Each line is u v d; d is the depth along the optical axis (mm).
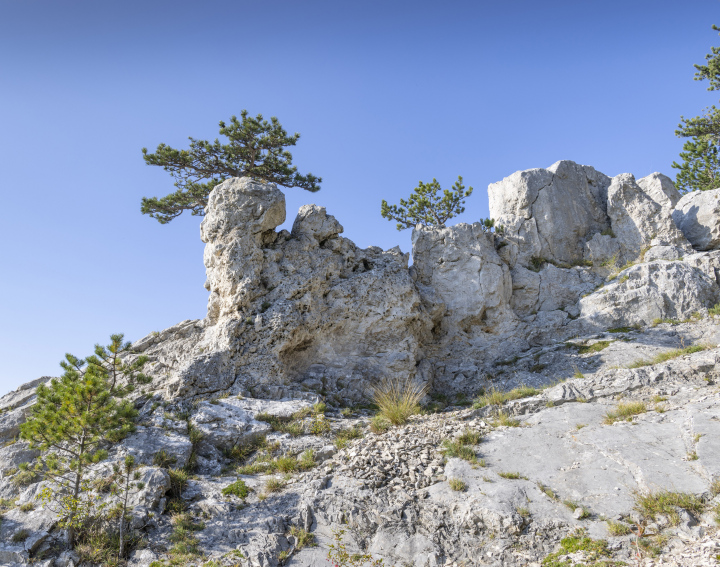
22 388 17594
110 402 11156
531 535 9078
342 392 16766
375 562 9062
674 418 11953
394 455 11859
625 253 22359
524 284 21750
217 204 18328
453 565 8922
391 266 19625
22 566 9094
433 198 30656
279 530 9867
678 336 17719
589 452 11156
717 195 21875
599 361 17438
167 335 18422
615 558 8133
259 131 26078
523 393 15164
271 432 13547
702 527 8352
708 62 30359
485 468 11148
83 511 9859
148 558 9289
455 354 20141
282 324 16609
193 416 13766
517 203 23719
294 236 19375
